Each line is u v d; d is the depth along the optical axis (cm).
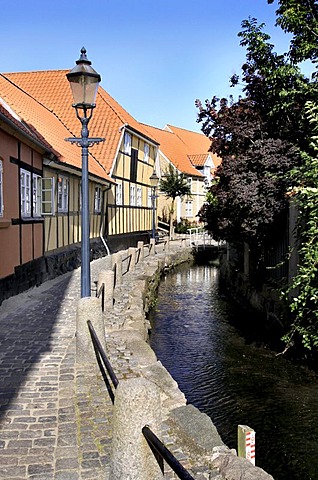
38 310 956
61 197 1516
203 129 1320
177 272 2334
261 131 1142
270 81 1004
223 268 2061
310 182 742
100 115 2291
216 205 1359
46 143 1320
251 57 1035
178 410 474
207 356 972
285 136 1098
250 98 1176
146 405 285
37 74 2528
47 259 1337
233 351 1007
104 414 463
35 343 715
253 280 1356
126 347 692
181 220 4003
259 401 752
